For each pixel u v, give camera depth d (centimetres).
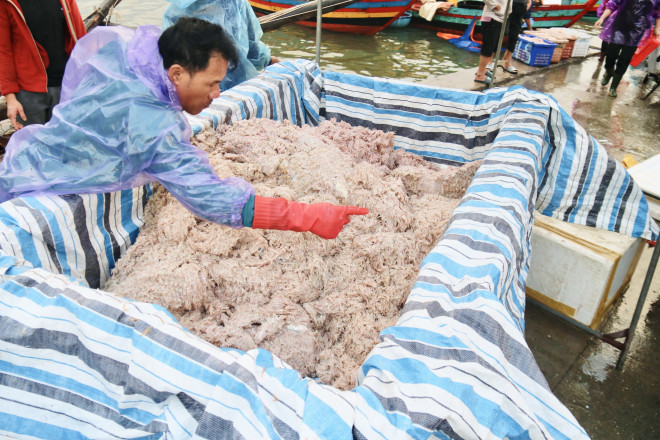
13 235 151
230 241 182
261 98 279
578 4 1045
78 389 124
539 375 123
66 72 165
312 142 247
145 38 154
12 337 121
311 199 214
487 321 129
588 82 739
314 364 167
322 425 106
